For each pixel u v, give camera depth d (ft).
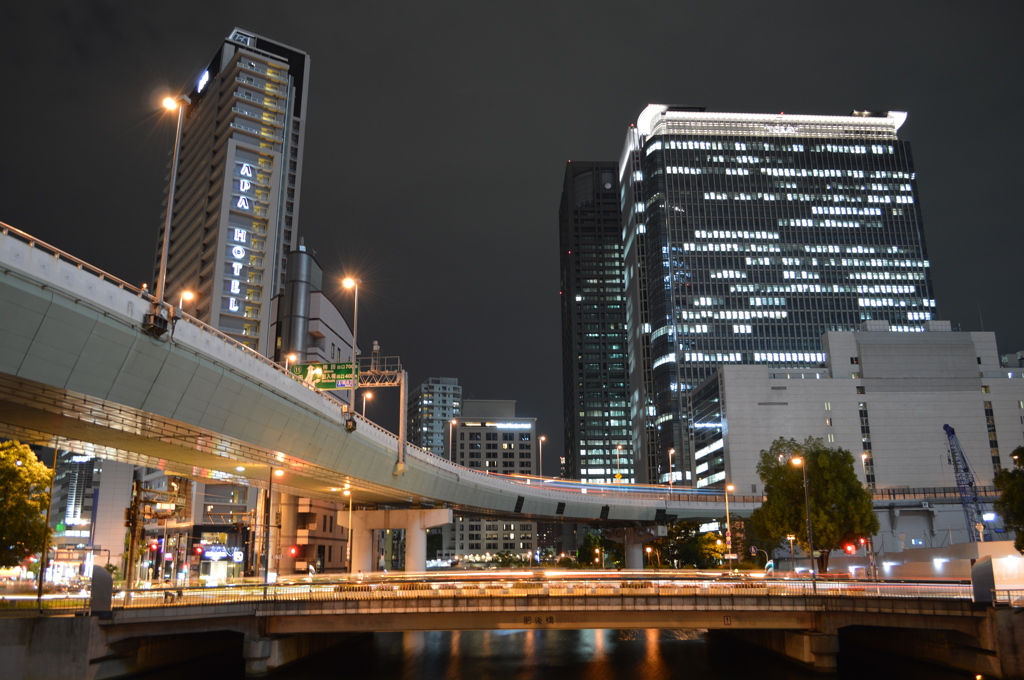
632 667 193.16
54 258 140.26
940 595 175.83
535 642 247.29
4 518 201.05
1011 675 145.89
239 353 195.72
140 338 159.94
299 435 235.81
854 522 292.81
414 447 340.18
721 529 573.74
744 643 223.71
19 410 168.55
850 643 205.57
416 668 193.67
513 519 504.84
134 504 187.93
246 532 414.82
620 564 645.92
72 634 147.74
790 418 627.05
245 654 172.35
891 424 627.87
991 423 629.51
